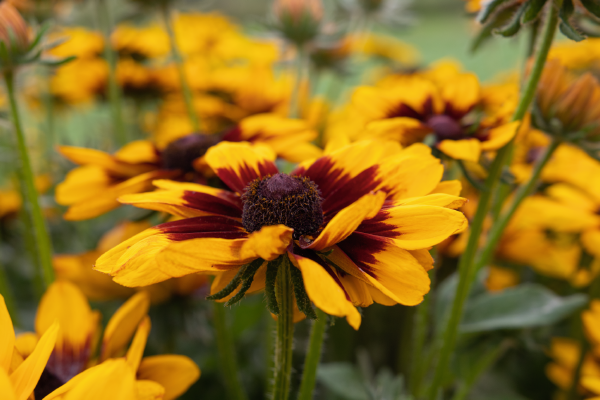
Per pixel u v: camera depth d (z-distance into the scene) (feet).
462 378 1.42
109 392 0.70
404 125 1.15
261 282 0.89
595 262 1.49
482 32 1.25
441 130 1.18
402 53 3.26
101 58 2.17
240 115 1.98
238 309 1.49
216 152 1.01
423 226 0.84
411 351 1.59
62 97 2.42
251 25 1.94
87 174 1.27
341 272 0.88
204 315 1.42
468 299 1.34
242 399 1.26
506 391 1.61
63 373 0.99
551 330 1.64
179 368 0.98
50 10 1.96
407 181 0.94
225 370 1.24
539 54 1.05
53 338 0.77
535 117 1.18
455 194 0.95
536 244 1.55
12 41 1.13
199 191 0.98
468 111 1.25
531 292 1.29
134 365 0.88
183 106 2.10
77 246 1.92
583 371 1.42
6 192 2.06
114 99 1.87
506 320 1.27
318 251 0.86
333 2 2.20
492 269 1.65
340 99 3.16
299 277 0.84
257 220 0.93
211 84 2.16
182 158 1.24
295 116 1.73
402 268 0.83
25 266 1.94
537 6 0.99
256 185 0.95
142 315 1.03
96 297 1.43
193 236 0.89
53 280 1.19
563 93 1.16
